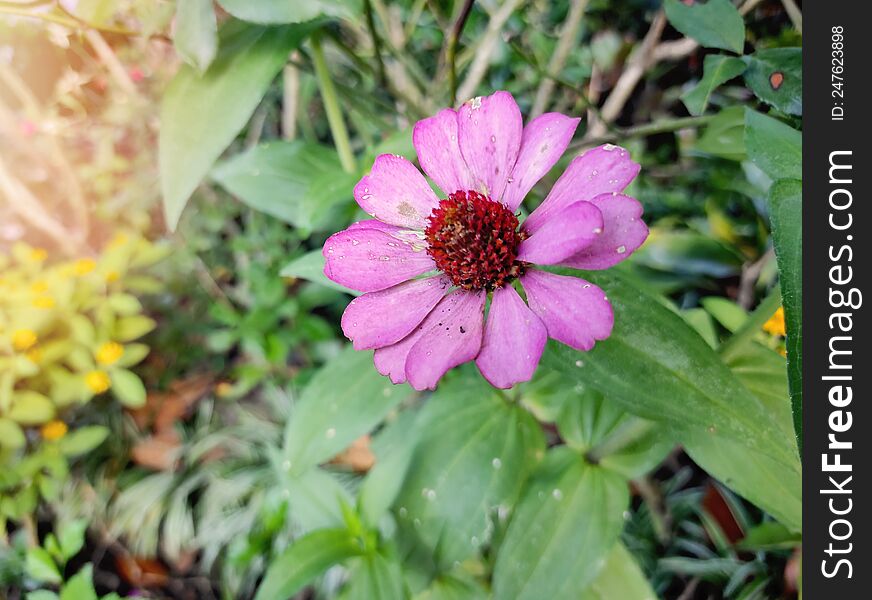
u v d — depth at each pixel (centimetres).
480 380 16
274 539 23
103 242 34
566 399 15
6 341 24
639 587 15
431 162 11
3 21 20
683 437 13
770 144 11
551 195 10
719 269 22
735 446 13
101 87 28
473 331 10
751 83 13
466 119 11
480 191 11
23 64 25
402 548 14
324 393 15
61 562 22
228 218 31
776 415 13
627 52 23
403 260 11
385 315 10
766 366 13
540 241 9
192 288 31
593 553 14
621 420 15
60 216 34
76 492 26
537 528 14
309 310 29
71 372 28
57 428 25
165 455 27
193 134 13
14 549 25
